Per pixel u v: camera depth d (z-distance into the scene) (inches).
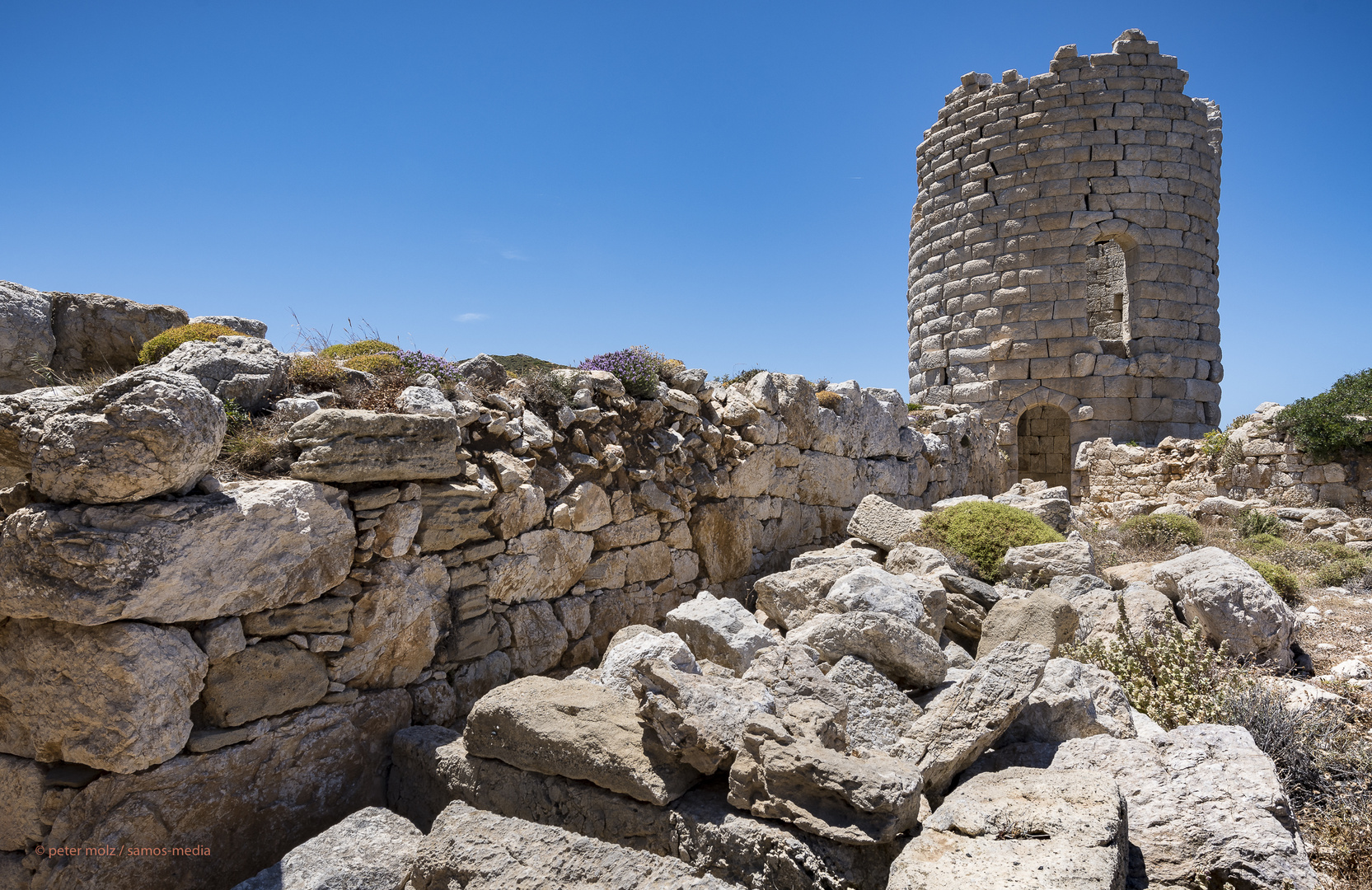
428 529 239.1
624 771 179.3
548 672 286.7
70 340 282.0
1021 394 963.3
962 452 681.0
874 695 217.5
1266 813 171.2
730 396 409.4
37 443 176.2
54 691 171.3
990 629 272.8
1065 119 951.6
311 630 204.5
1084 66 955.3
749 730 170.6
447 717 244.2
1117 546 537.0
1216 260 996.6
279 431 219.1
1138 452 867.4
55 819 172.4
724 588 384.5
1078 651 272.5
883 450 538.3
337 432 209.5
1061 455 1102.4
